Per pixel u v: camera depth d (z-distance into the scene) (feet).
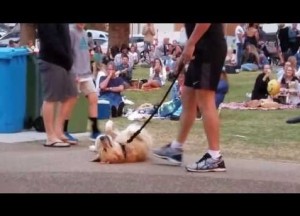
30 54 33.32
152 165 23.34
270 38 102.68
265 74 51.96
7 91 31.91
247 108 48.96
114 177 20.79
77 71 29.60
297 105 51.34
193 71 21.72
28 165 22.81
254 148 29.19
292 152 28.04
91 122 30.22
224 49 21.61
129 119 42.04
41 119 32.83
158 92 59.98
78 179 20.38
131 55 79.71
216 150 21.84
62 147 28.25
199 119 40.01
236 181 20.39
